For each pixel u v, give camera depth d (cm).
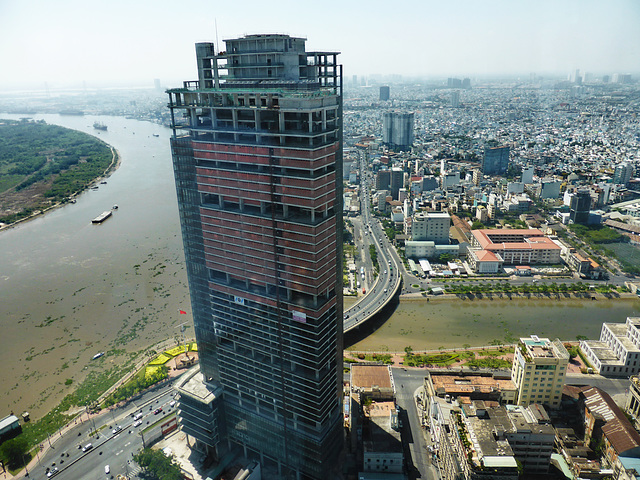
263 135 19050
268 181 19475
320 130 18588
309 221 19100
